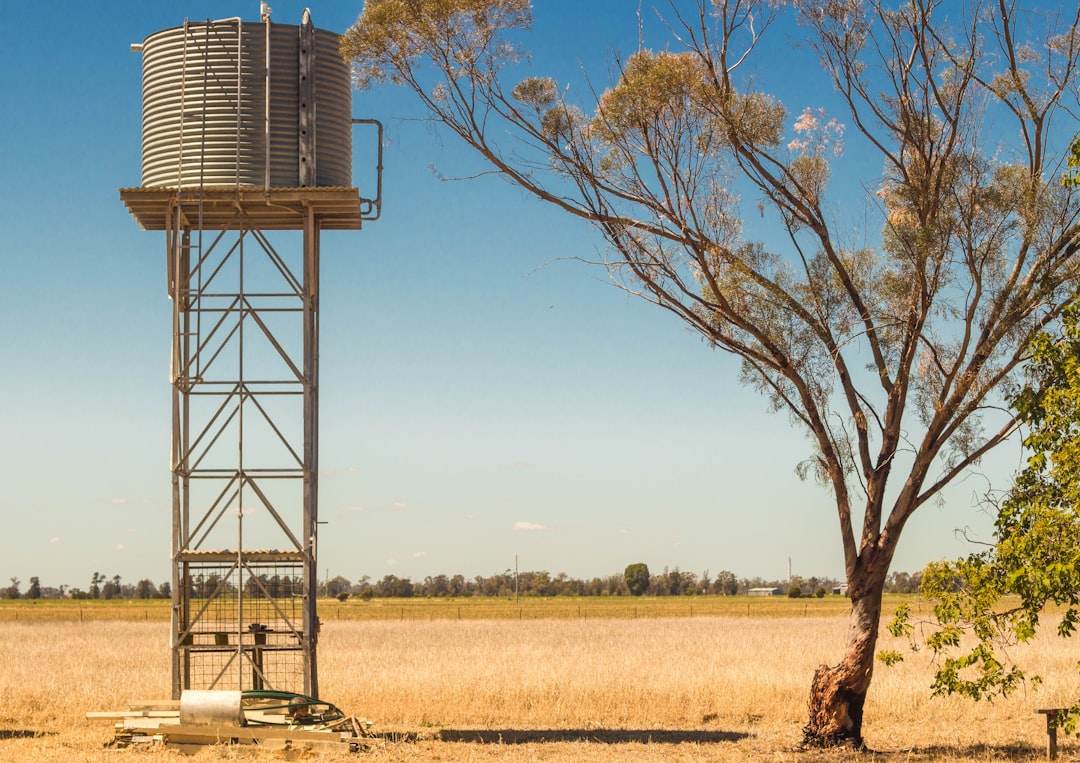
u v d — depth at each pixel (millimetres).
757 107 17422
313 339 18969
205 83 18922
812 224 17781
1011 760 16125
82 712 21609
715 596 174000
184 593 18781
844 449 17609
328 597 163000
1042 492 15398
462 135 17500
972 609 16141
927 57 16984
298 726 17344
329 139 19266
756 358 18000
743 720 20969
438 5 16891
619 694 23578
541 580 194500
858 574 17469
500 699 22938
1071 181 15188
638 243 17531
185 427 19031
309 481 18469
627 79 17328
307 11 19281
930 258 16922
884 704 22125
